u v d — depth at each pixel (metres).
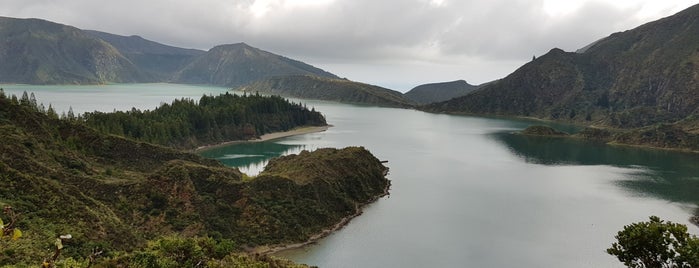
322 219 130.50
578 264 106.88
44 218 86.75
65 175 116.75
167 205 116.56
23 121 138.88
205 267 76.19
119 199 115.25
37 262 71.38
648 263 51.16
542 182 192.75
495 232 127.50
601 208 153.62
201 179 128.50
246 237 115.19
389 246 116.69
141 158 162.00
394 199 161.50
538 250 114.81
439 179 194.50
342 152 185.25
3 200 86.00
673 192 178.75
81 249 81.88
